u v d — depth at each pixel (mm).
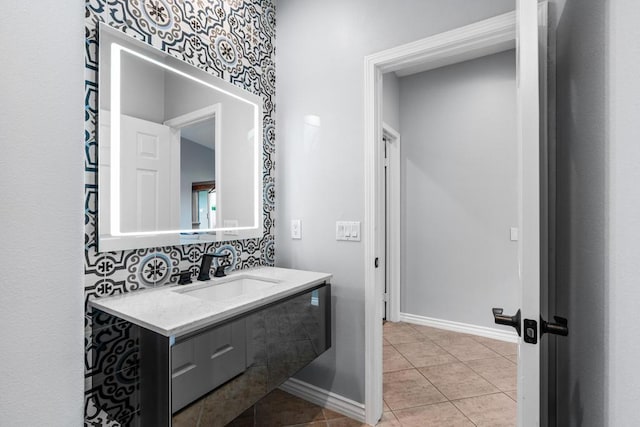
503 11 1376
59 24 514
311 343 1570
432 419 1726
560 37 1048
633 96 513
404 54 1606
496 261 2807
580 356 812
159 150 1404
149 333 974
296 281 1565
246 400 1172
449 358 2432
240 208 1815
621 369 552
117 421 1205
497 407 1829
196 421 986
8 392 447
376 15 1698
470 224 2910
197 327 1002
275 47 2084
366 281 1716
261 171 1950
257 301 1229
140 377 1016
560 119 1054
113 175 1237
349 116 1779
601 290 654
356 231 1750
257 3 1941
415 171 3170
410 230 3197
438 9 1525
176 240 1474
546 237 1015
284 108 2035
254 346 1221
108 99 1219
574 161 877
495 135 2803
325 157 1864
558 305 1073
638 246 495
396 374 2199
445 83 3018
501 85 2775
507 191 2756
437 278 3064
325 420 1726
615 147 584
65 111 518
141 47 1331
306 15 1949
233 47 1774
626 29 536
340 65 1813
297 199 1975
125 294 1274
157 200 1396
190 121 1534
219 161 1685
